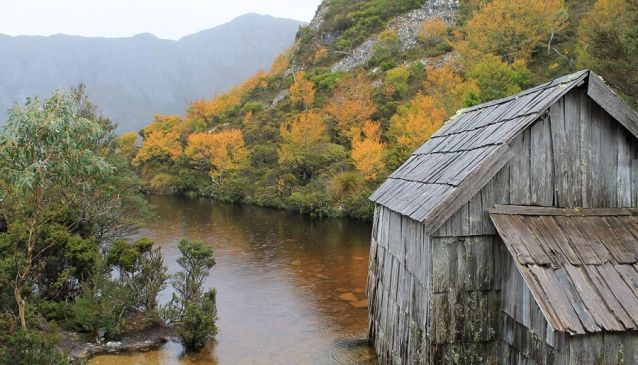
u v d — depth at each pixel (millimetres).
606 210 7609
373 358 11422
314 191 38281
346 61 69438
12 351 8289
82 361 10805
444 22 66875
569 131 7641
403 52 63250
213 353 11992
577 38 42656
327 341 12789
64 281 13055
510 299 7156
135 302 13414
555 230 7180
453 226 7332
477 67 39875
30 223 10039
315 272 20359
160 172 59312
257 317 14859
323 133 46219
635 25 20328
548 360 6246
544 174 7547
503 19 47875
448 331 7344
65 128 9305
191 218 36031
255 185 46625
